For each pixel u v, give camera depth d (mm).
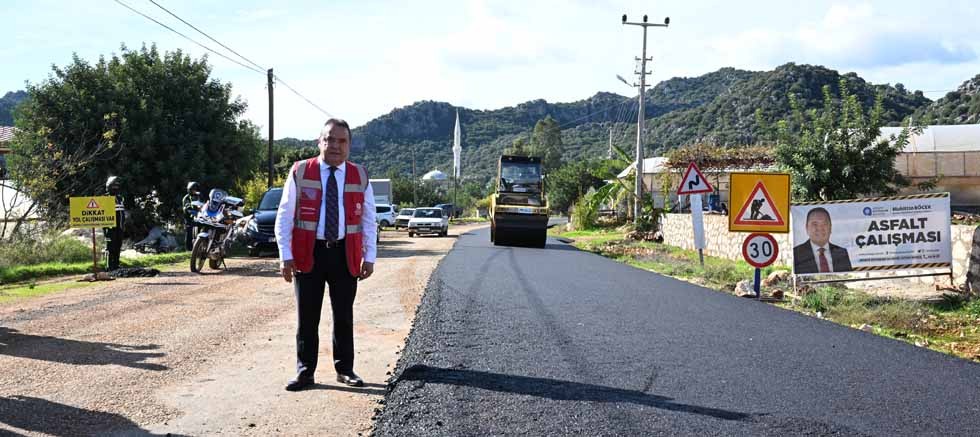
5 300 10164
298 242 5473
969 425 4691
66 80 23953
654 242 30859
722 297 11422
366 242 5746
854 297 11000
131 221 23781
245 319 8609
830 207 12016
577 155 185875
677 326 8359
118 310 9266
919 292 11891
